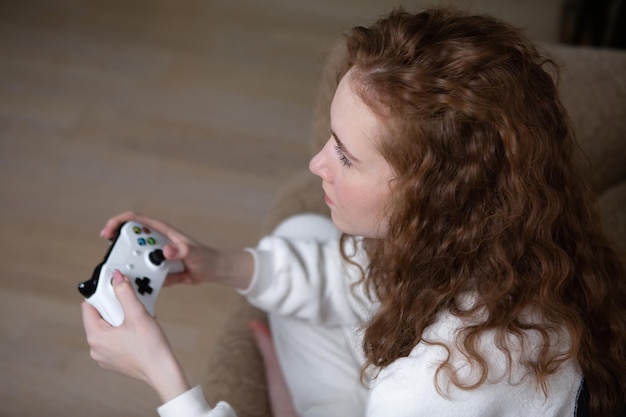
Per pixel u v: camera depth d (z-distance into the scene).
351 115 0.77
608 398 0.85
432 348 0.79
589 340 0.83
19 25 2.36
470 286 0.81
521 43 0.77
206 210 1.91
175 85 2.22
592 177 1.26
